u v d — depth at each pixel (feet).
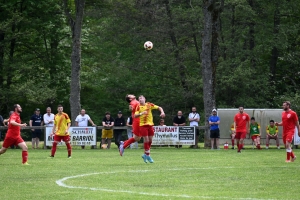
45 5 234.17
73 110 199.41
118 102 289.53
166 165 99.50
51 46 263.49
